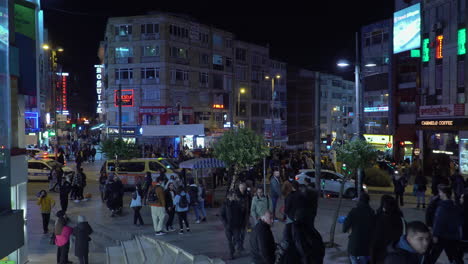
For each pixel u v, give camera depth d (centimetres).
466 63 3045
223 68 6688
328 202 2073
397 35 3991
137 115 5809
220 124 6569
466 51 3041
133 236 1450
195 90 6225
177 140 5803
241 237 1092
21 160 1200
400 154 4025
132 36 5866
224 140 1619
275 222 1476
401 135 4028
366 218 694
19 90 1293
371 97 4903
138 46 5850
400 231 586
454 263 805
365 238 688
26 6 1330
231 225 1047
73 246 1465
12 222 937
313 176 2423
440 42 3288
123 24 5878
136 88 5838
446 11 3259
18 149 1184
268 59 7606
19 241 970
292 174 1498
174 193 1498
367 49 4959
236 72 6975
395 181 2008
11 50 1158
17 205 1192
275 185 1509
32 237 1567
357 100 2284
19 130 1269
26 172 1241
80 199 2222
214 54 6544
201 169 2002
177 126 3656
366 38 4975
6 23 969
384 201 608
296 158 3306
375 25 4844
